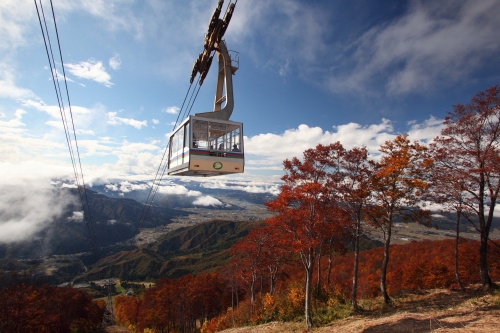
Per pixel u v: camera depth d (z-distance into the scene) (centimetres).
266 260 3559
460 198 1966
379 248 8700
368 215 2269
